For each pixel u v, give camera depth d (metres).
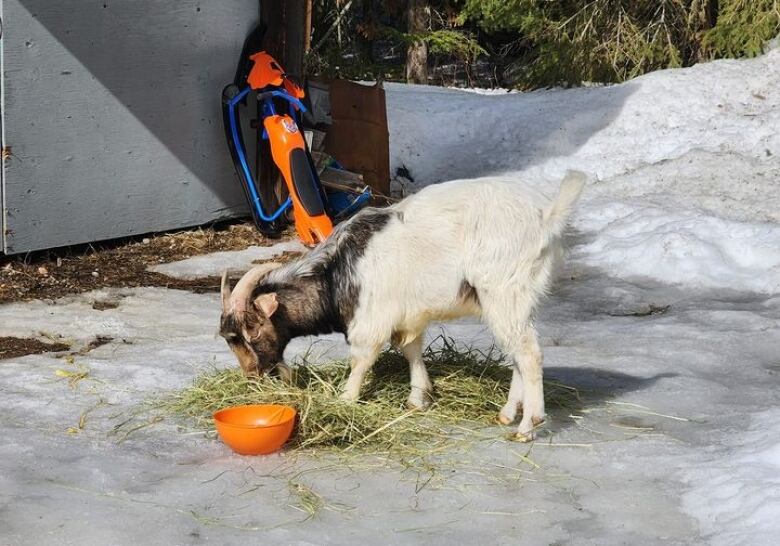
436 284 5.46
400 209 5.57
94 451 5.30
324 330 5.79
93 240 9.78
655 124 13.91
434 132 14.09
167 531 4.40
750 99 14.23
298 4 11.12
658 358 7.11
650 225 10.66
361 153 11.90
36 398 6.09
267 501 4.73
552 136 13.91
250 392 5.77
